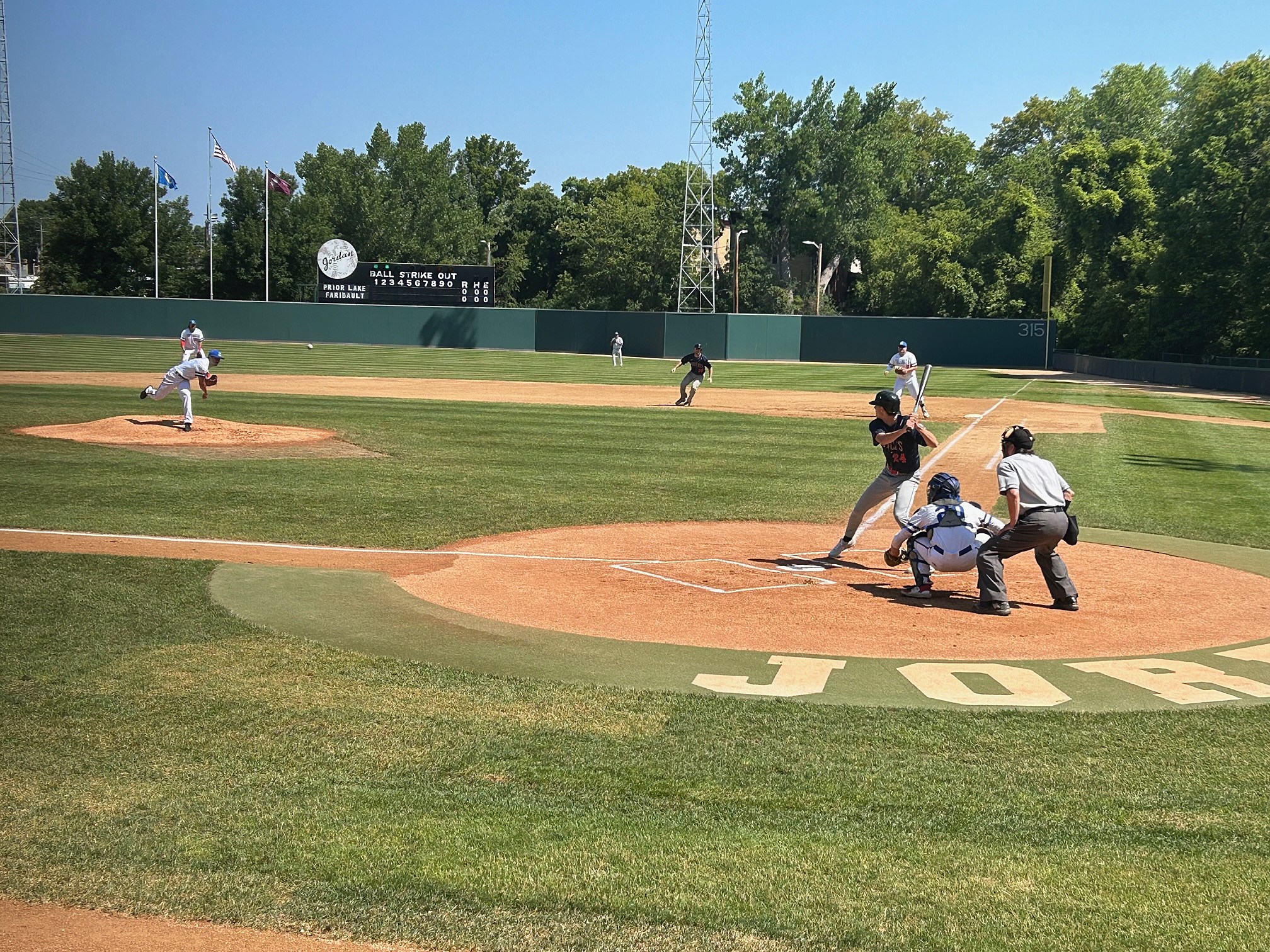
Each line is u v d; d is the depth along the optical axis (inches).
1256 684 295.4
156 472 640.4
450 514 538.3
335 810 203.3
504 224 4170.8
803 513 566.6
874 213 3476.9
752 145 3481.8
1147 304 2206.0
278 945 158.2
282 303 2800.2
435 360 2139.5
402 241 3599.9
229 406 1044.5
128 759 227.6
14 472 620.4
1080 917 167.3
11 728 243.6
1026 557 475.2
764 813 204.8
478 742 241.0
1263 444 965.8
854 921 165.6
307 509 538.0
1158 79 3656.5
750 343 2662.4
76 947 156.6
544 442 843.4
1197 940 161.2
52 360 1695.4
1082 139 3609.7
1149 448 906.1
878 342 2625.5
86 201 3314.5
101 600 355.3
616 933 161.5
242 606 354.0
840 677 295.0
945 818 204.2
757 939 160.4
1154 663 315.6
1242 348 2049.7
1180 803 212.7
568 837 192.9
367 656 305.0
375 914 166.4
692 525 530.0
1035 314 2787.9
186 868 179.9
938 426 1037.2
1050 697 280.8
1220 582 430.9
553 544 476.4
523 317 2822.3
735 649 320.8
